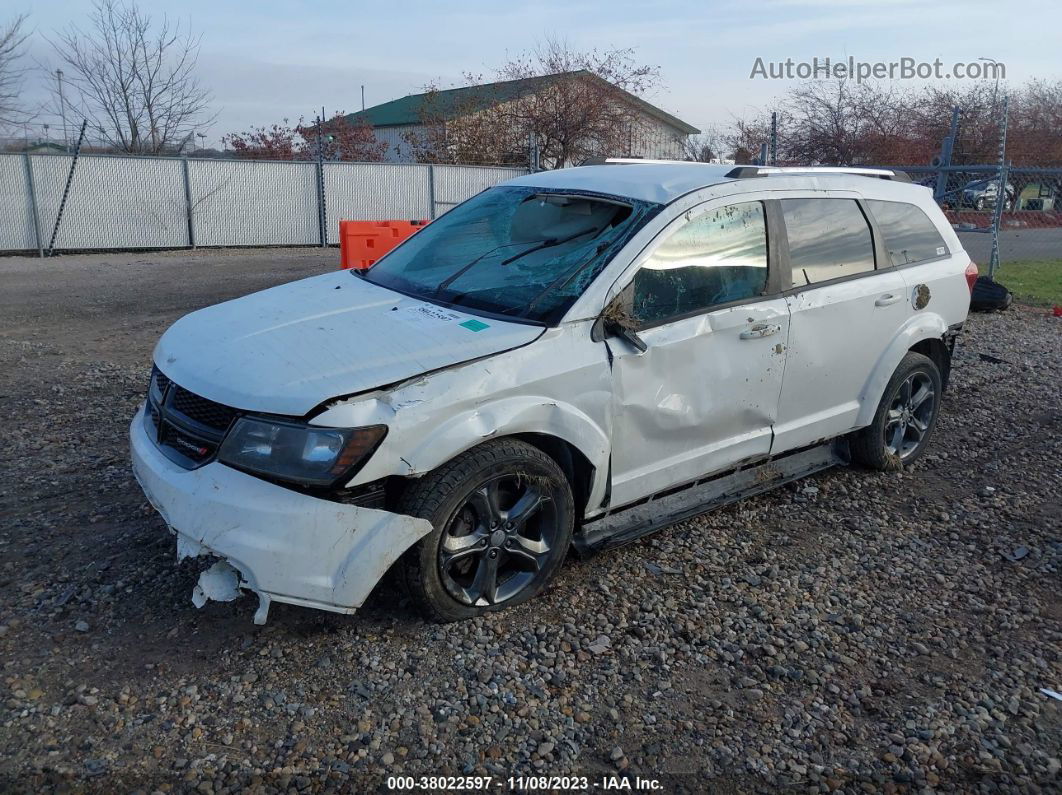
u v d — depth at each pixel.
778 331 4.44
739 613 3.86
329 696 3.18
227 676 3.27
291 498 3.19
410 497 3.39
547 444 3.84
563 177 4.76
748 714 3.20
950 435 6.32
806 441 4.88
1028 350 9.18
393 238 11.52
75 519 4.47
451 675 3.33
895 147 23.16
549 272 3.99
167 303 12.03
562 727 3.09
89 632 3.50
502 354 3.53
